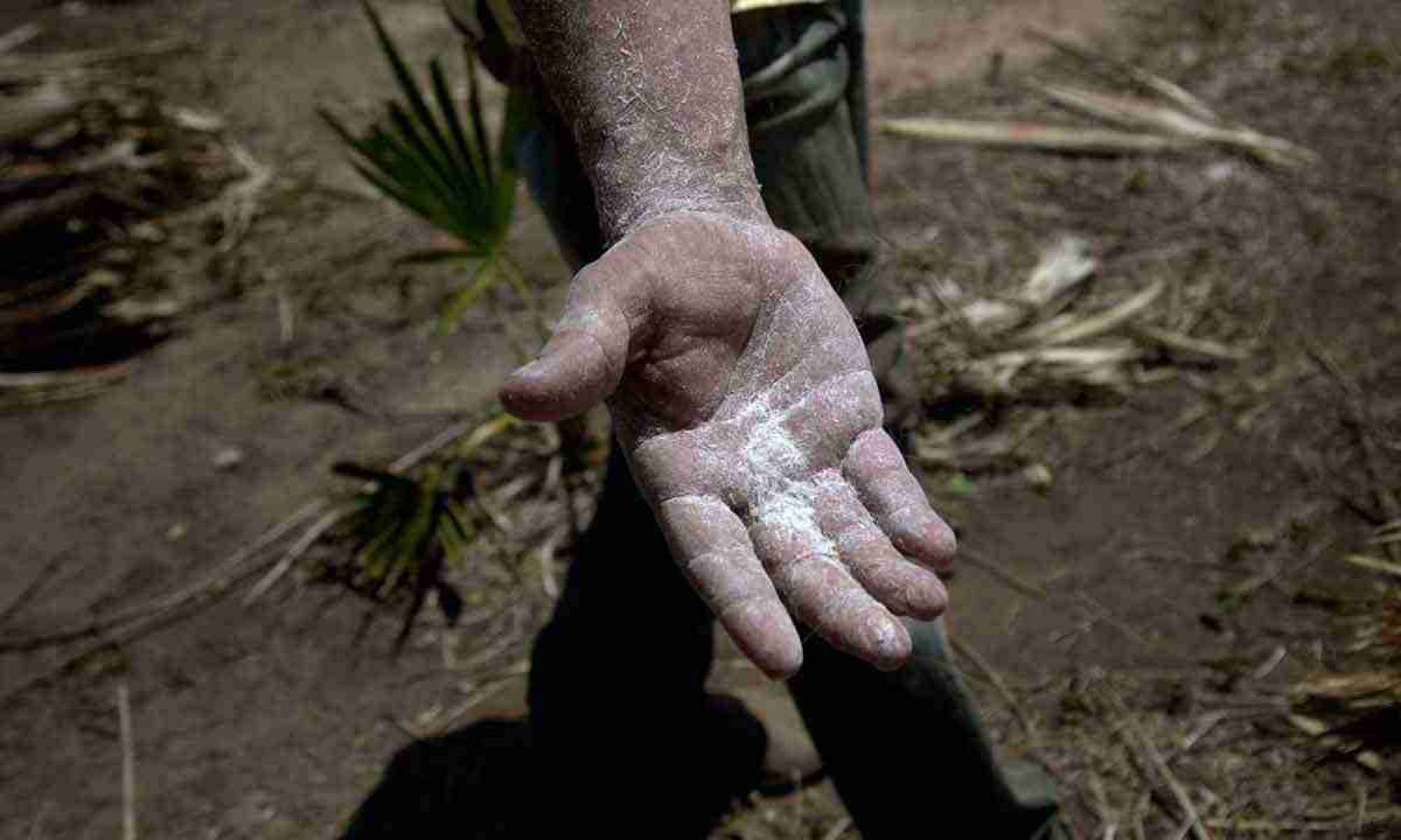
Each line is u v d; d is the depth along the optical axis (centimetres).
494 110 164
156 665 106
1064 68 165
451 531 110
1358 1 172
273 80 178
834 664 68
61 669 106
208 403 131
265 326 140
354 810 93
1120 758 91
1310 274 130
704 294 53
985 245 137
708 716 90
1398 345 121
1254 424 115
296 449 125
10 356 139
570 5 56
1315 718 91
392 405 128
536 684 84
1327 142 147
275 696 103
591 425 122
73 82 175
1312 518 107
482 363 132
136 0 202
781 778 91
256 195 157
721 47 57
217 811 94
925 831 72
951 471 114
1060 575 104
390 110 108
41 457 127
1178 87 158
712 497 53
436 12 192
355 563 113
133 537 118
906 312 129
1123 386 121
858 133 72
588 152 57
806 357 55
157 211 155
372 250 149
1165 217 139
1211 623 99
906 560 52
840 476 54
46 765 99
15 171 148
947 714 69
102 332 141
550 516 115
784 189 65
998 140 152
